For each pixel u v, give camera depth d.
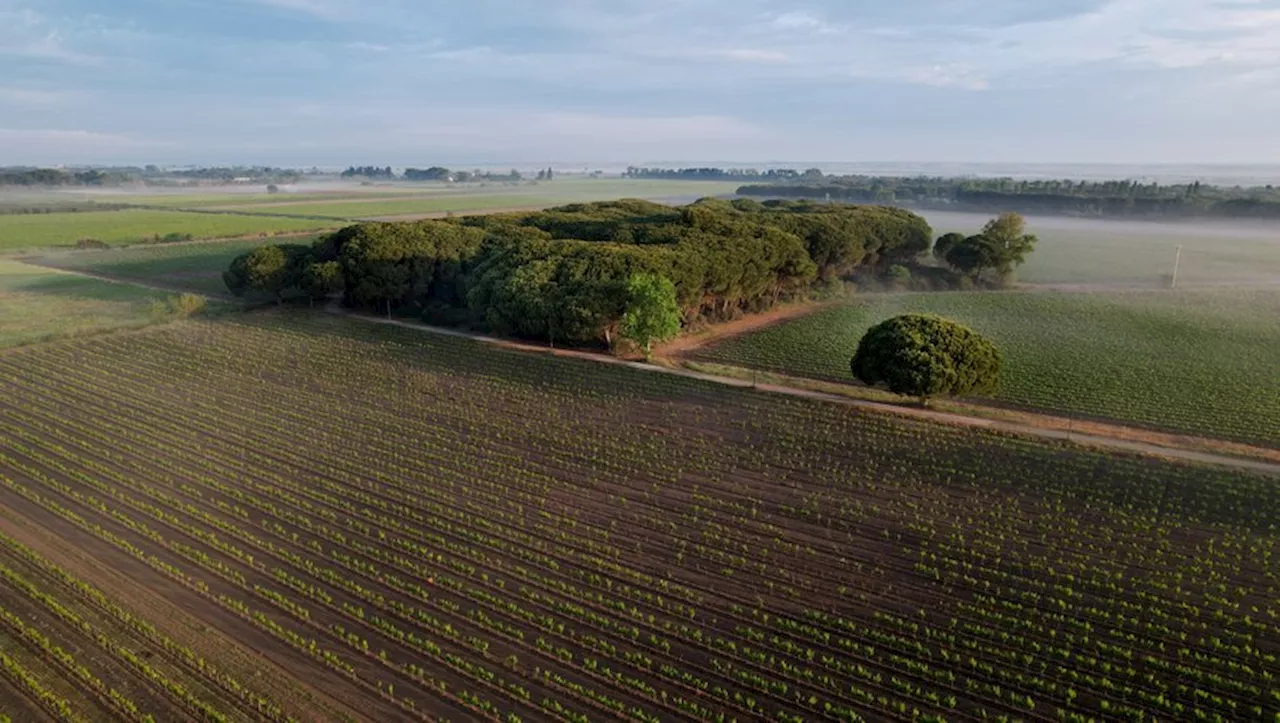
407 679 34.03
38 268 141.75
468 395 72.75
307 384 76.56
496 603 39.56
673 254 91.81
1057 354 86.25
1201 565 42.34
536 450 59.88
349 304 109.06
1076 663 34.88
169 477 55.09
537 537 46.50
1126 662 34.91
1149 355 85.62
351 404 70.75
